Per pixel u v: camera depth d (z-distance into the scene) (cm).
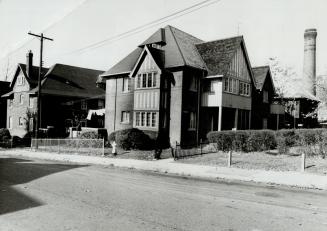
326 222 659
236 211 742
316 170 1348
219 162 1669
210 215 704
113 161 1895
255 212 735
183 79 2481
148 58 2561
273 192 987
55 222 648
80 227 616
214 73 2583
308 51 3406
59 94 3828
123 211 735
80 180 1203
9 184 1110
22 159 2181
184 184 1123
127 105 2861
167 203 819
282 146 1797
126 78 2912
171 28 2917
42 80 3997
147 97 2548
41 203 816
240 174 1334
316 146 1680
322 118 3644
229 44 2783
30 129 3788
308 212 739
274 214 719
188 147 2355
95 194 932
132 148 2367
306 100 3684
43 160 2114
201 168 1523
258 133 1933
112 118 3012
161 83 2475
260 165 1516
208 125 2791
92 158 2095
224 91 2572
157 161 1834
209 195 929
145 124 2564
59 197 890
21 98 4103
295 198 898
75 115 3841
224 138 2019
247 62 2873
